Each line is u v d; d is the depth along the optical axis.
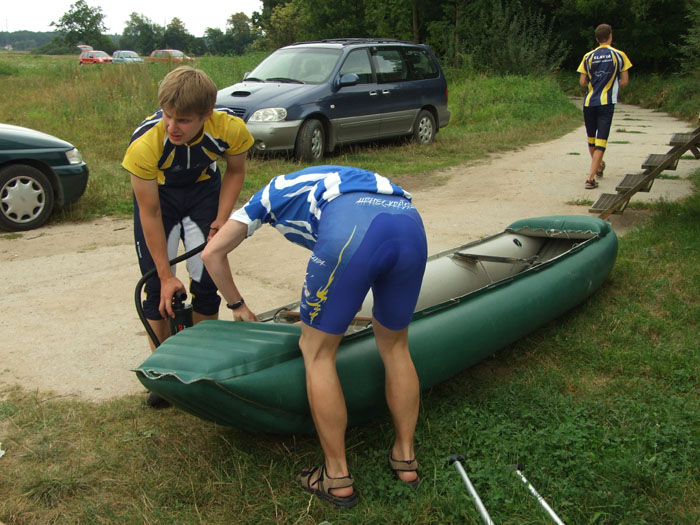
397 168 10.50
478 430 3.10
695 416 3.18
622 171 10.10
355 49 11.45
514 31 27.42
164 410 3.34
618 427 3.14
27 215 7.00
